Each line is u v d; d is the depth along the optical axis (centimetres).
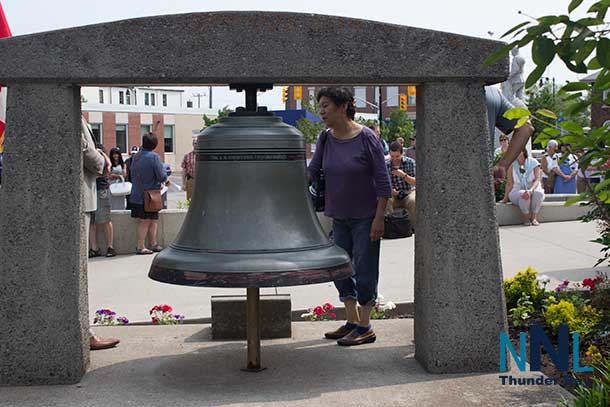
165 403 420
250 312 477
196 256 417
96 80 433
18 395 434
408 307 773
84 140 500
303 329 591
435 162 458
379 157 515
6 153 441
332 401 421
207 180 435
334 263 425
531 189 1460
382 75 441
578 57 304
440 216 459
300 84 455
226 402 421
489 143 461
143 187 1216
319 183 555
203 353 522
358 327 543
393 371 473
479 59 446
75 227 445
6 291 446
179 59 430
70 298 448
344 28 436
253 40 431
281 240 423
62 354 450
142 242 1236
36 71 430
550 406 411
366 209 525
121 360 504
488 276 462
